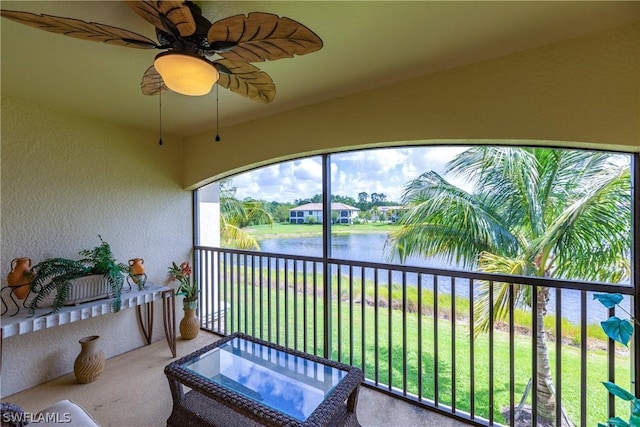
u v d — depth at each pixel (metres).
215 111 2.52
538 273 2.10
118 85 2.01
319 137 2.36
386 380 2.51
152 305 3.06
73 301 2.22
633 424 1.24
